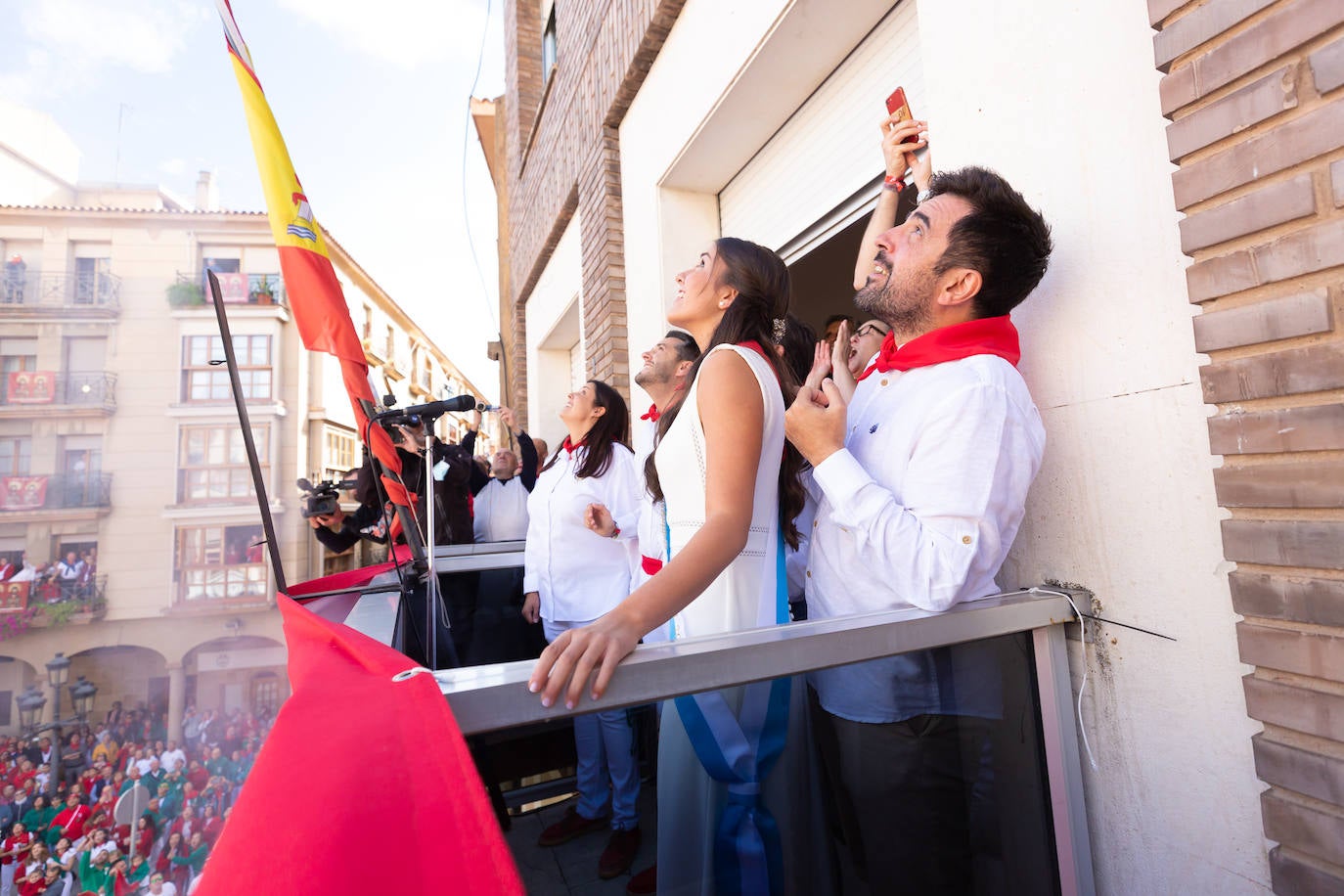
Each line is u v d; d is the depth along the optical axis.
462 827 0.35
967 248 1.00
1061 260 1.19
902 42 2.19
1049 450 1.22
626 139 3.88
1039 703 1.07
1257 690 0.85
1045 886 1.04
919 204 1.09
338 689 0.51
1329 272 0.77
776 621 1.03
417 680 0.51
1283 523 0.82
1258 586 0.85
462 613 2.46
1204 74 0.90
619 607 0.68
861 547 1.03
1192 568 0.98
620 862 0.75
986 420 0.91
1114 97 1.10
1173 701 1.00
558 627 2.24
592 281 4.33
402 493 1.81
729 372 0.94
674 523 1.11
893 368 1.09
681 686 0.68
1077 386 1.17
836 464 0.96
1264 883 0.89
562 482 2.29
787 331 1.59
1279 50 0.80
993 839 0.99
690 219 3.50
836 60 2.52
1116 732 1.08
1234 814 0.92
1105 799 1.09
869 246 1.47
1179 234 0.99
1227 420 0.88
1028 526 1.25
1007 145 1.31
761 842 0.82
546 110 5.80
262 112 1.63
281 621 1.01
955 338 1.02
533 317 7.25
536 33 7.38
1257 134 0.84
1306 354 0.79
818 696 0.86
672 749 0.78
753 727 0.82
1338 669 0.77
